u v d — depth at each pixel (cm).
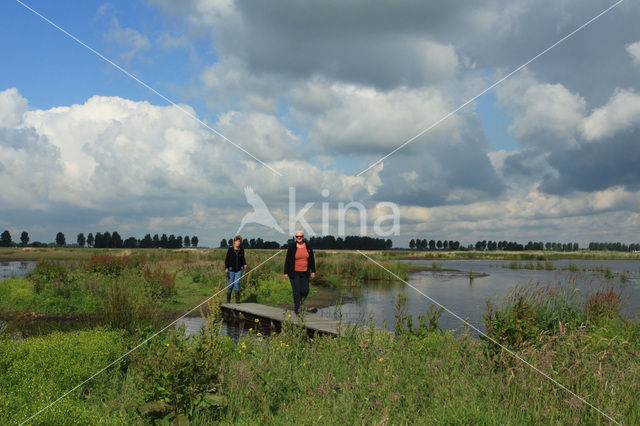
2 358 470
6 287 1221
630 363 517
